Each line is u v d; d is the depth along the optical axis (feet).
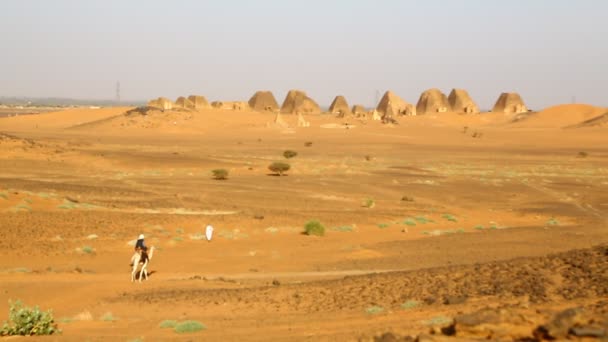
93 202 164.76
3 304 66.64
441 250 118.01
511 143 579.89
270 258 108.88
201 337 46.19
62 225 125.59
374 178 270.26
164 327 52.85
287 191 220.23
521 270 57.62
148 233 128.26
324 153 442.09
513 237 135.54
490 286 54.29
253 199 194.80
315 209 180.24
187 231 134.82
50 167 272.10
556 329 28.50
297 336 43.62
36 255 103.55
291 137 608.60
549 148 526.16
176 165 300.20
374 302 57.06
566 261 57.67
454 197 224.94
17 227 118.93
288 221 152.56
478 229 152.97
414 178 274.36
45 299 69.77
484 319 30.86
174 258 107.76
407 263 103.35
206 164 307.37
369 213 173.47
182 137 588.09
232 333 47.78
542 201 216.95
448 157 425.28
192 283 81.41
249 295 67.36
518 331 29.99
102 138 537.65
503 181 271.08
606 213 188.75
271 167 277.03
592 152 485.15
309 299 62.39
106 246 114.83
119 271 95.35
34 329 50.21
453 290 55.67
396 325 42.75
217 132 648.79
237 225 143.64
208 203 179.01
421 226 156.66
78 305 67.36
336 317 52.13
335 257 110.32
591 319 29.66
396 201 208.44
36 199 148.36
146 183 225.76
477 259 106.73
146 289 76.38
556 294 47.88
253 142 539.70
